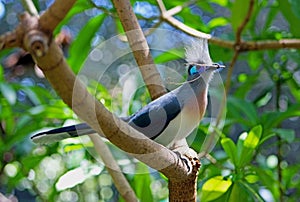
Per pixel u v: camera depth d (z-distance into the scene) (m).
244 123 7.52
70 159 7.98
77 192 10.05
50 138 5.04
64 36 8.02
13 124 8.05
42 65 2.90
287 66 9.98
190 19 8.45
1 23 14.86
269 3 9.38
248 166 6.36
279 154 8.23
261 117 7.50
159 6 7.29
